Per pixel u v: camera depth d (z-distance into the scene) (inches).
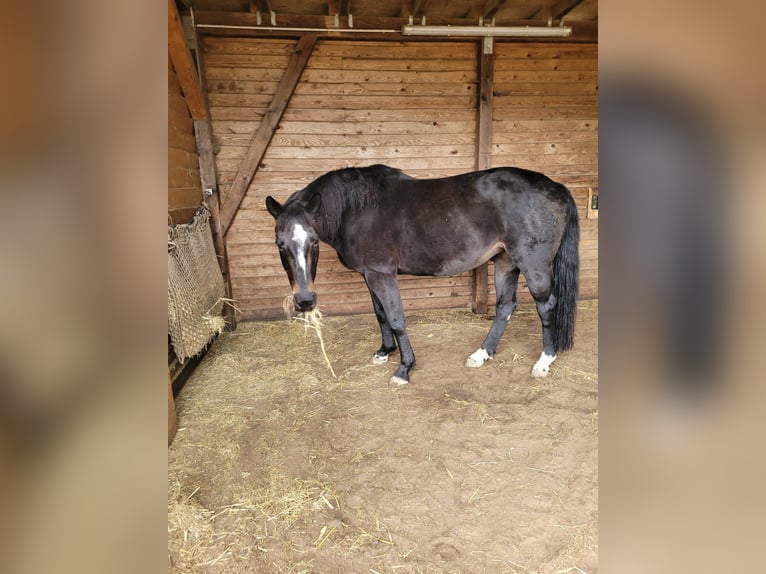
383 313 114.6
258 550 56.2
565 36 141.1
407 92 145.3
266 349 129.0
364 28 135.6
